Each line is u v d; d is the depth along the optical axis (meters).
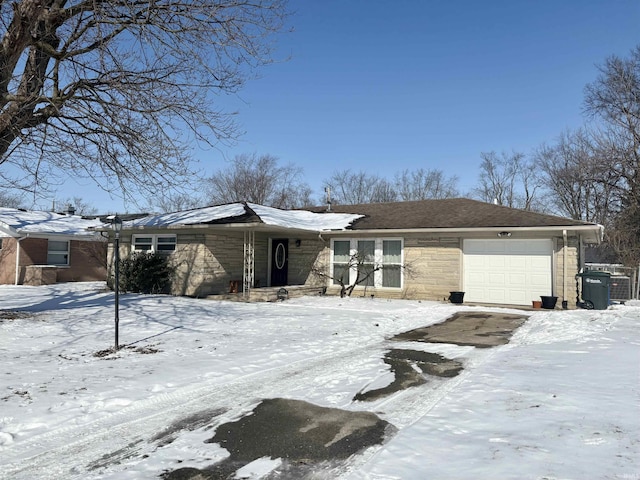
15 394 5.45
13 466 3.79
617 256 27.77
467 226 15.45
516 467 3.44
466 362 7.25
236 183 43.75
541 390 5.38
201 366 6.82
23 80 9.07
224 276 17.17
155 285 17.22
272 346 8.32
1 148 9.09
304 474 3.60
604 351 7.52
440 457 3.70
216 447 4.14
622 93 28.25
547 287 14.77
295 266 19.06
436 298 16.22
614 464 3.43
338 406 5.19
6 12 8.74
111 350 7.84
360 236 17.61
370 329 10.41
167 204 12.64
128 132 9.80
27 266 21.64
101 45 8.95
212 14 9.27
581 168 31.88
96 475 3.62
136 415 4.92
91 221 26.22
